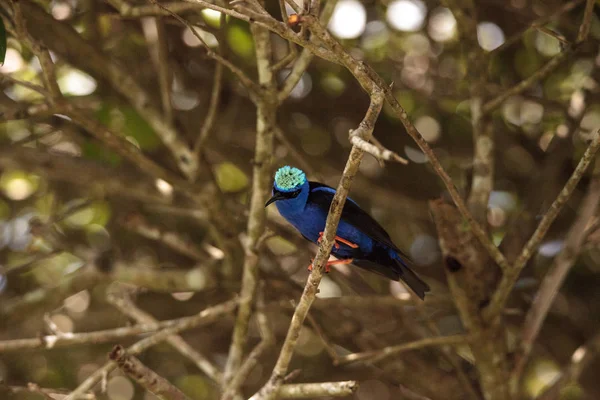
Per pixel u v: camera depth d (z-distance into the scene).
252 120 15.30
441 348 11.81
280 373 8.59
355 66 6.84
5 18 10.08
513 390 10.80
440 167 8.23
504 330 10.85
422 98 14.03
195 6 10.04
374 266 10.10
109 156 12.68
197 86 14.62
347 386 8.27
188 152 11.74
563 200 8.76
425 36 14.75
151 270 12.20
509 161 15.06
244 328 10.64
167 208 12.52
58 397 12.09
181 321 10.40
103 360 14.71
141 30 14.03
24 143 13.01
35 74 13.07
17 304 12.09
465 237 10.43
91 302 15.55
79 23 13.12
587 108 13.07
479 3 14.60
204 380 14.88
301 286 12.40
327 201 9.65
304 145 15.17
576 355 11.46
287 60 9.27
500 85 13.91
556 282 11.06
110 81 12.66
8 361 14.05
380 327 13.32
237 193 14.84
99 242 14.96
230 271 12.11
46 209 15.02
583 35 10.02
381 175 15.16
